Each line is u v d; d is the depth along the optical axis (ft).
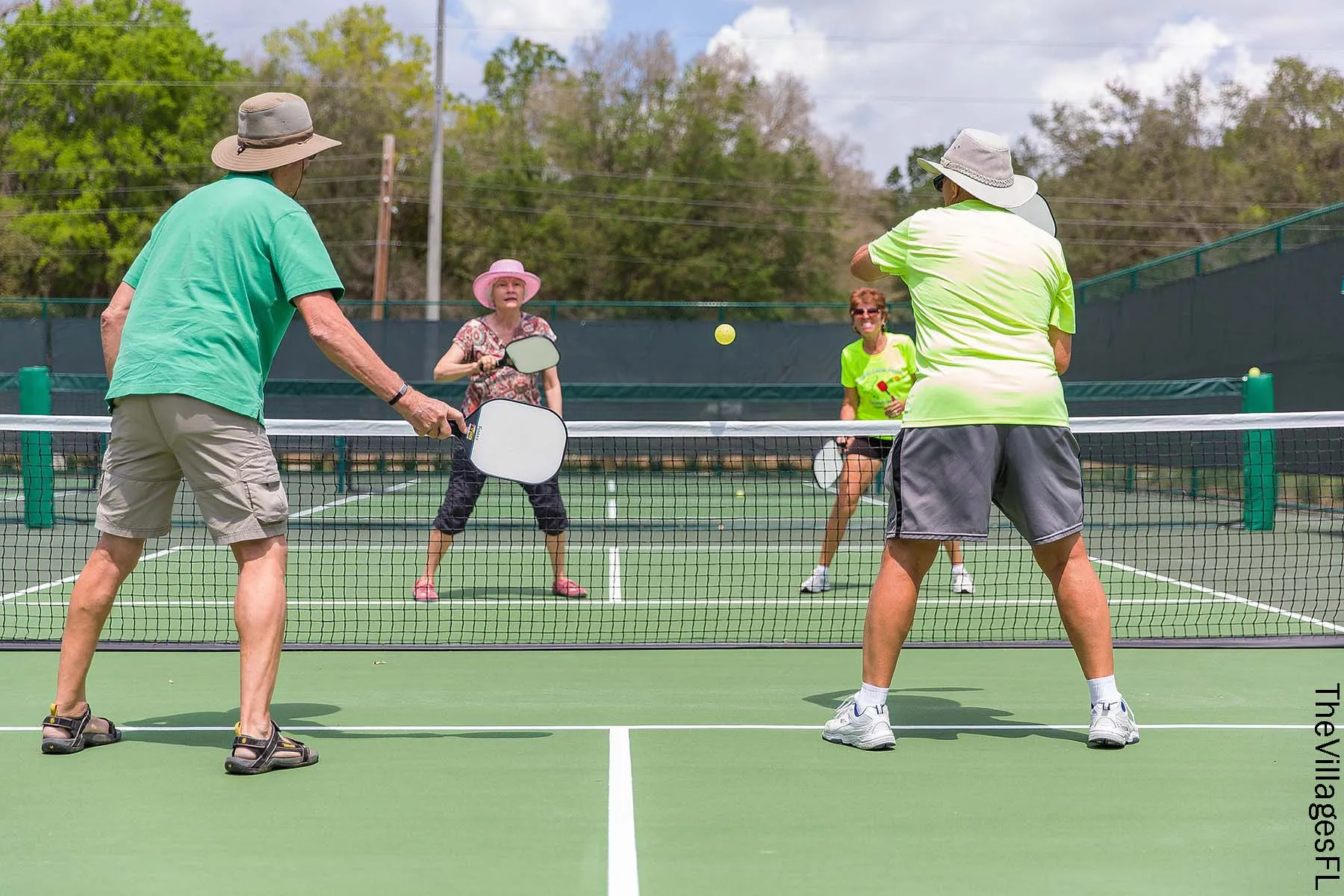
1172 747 12.48
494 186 144.56
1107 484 49.83
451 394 54.95
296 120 12.39
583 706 14.40
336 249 148.05
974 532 12.24
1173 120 137.49
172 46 140.36
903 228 12.98
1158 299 55.11
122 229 137.08
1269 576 27.25
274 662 11.62
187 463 11.45
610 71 146.72
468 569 28.22
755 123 148.87
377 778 11.25
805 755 12.15
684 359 58.39
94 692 15.03
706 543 34.24
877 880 8.62
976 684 15.81
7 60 140.05
